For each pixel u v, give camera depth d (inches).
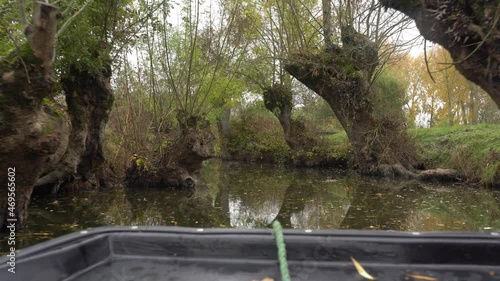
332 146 773.3
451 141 575.8
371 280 66.5
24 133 172.4
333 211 318.7
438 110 1050.1
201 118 460.1
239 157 990.4
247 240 74.2
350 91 538.3
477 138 533.3
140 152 440.8
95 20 323.3
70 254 67.9
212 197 391.9
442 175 507.2
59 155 210.5
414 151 573.6
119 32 345.7
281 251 59.9
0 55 177.6
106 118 359.9
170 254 75.0
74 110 329.1
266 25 667.4
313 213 310.3
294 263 72.4
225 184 504.4
